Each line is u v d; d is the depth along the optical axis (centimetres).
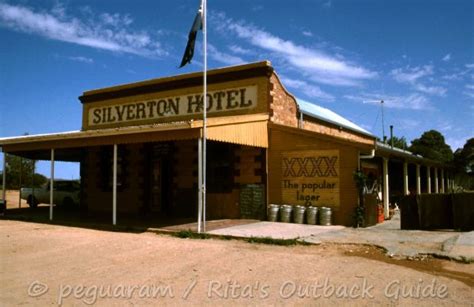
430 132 5722
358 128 2939
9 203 2953
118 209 2084
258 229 1384
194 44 1408
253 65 1764
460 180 4894
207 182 1814
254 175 1711
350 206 1509
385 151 1650
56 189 2575
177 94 1994
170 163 1917
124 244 1130
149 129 1391
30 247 1097
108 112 2247
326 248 1069
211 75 1875
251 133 1589
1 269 851
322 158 1584
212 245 1116
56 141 1694
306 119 2098
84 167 2241
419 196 1410
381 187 1953
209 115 1864
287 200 1645
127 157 2070
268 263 888
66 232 1384
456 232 1308
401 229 1416
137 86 2133
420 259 926
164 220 1666
